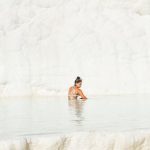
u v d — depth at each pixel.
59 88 17.30
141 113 9.41
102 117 8.73
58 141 6.00
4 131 6.73
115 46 18.30
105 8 19.48
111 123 7.59
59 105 12.34
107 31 18.73
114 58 17.98
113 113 9.57
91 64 17.77
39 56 17.78
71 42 18.31
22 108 11.48
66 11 19.17
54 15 18.98
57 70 17.58
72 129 6.75
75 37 18.45
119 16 19.27
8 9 18.86
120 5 19.64
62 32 18.58
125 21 19.16
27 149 5.85
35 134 6.27
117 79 17.62
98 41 18.38
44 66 17.59
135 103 12.45
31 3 19.17
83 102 13.38
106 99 14.53
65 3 19.39
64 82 17.39
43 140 5.93
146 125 7.18
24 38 18.17
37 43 18.12
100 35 18.58
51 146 5.95
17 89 17.02
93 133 6.29
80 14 19.14
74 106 11.88
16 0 19.14
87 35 18.50
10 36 18.12
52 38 18.38
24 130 6.82
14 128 7.14
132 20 19.27
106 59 17.94
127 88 17.53
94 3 19.45
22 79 17.17
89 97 15.80
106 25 18.92
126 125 7.23
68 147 6.12
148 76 17.77
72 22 18.86
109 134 6.27
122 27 18.95
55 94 17.22
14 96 16.88
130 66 17.92
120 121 7.89
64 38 18.41
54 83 17.36
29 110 10.81
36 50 17.92
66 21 18.92
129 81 17.64
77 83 14.78
